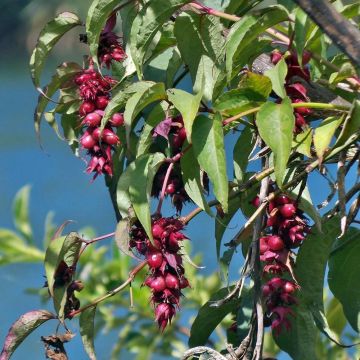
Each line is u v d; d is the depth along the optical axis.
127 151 4.55
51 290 4.15
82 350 10.70
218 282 7.47
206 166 3.71
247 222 4.20
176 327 7.67
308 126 3.98
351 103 4.12
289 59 3.99
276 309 4.20
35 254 8.03
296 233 4.14
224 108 3.87
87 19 4.21
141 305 7.60
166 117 3.90
